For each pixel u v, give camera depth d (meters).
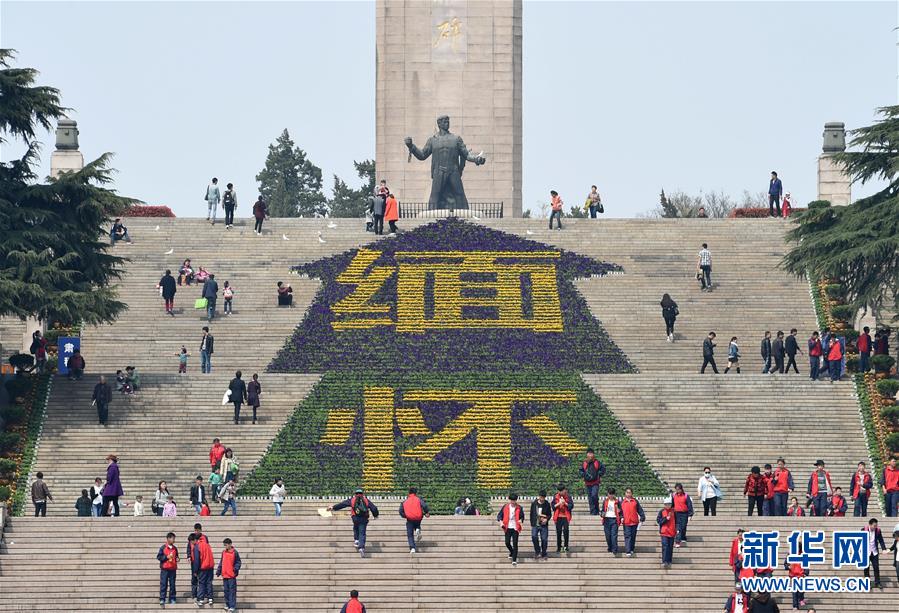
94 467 85.19
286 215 188.00
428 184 134.62
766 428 88.44
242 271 106.31
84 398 89.56
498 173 135.00
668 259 107.75
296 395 90.12
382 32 135.00
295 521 72.88
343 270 105.12
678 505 71.50
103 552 71.12
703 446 87.19
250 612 68.38
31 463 85.00
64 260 91.75
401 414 88.19
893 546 69.69
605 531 71.38
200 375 90.94
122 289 103.81
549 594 69.19
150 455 85.88
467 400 89.12
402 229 111.50
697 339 99.50
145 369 96.38
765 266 107.00
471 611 68.62
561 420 88.00
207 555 68.44
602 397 90.12
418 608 68.81
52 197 94.50
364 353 95.94
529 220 112.44
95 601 69.19
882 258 95.69
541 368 94.19
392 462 85.12
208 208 112.38
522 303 101.19
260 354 97.56
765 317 101.88
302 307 102.31
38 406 88.62
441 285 102.88
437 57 135.12
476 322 99.38
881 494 83.38
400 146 135.00
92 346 97.75
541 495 71.00
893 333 101.12
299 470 84.44
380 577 70.00
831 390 90.88
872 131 97.62
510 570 70.25
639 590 69.44
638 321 101.12
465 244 107.19
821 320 101.50
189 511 82.94
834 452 86.94
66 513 82.44
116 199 94.81
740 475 85.50
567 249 108.62
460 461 85.25
